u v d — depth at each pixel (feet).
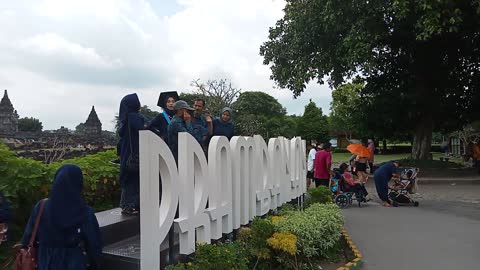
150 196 13.71
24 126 142.10
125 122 18.11
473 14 52.42
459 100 67.41
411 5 48.57
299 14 58.34
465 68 66.64
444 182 54.24
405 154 145.28
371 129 71.67
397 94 64.59
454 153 119.55
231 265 14.21
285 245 17.47
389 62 66.44
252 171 22.25
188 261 15.75
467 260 20.61
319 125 196.54
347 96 105.29
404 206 38.29
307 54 60.80
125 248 16.03
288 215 22.80
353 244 23.67
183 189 15.93
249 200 22.13
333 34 57.41
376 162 95.45
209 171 18.17
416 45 62.08
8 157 18.65
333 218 22.82
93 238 11.42
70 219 10.91
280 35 65.41
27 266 11.14
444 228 28.25
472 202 40.45
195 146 16.70
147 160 13.61
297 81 60.80
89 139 85.05
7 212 14.34
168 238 16.79
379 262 20.52
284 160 28.30
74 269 10.91
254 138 23.07
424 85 64.44
